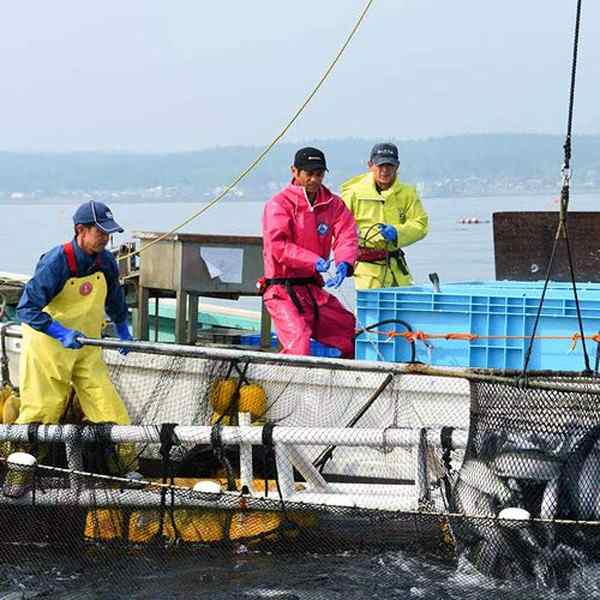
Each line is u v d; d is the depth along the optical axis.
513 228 28.81
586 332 21.81
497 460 16.78
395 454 20.08
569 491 16.41
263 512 18.38
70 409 21.48
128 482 18.92
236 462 20.66
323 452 20.41
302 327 22.70
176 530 18.75
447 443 18.03
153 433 19.17
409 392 20.45
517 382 16.62
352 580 17.48
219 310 34.81
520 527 16.42
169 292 29.59
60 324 20.11
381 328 23.28
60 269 20.02
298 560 18.23
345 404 20.94
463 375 17.19
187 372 21.81
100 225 19.92
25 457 19.30
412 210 27.55
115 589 17.89
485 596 16.66
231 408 21.23
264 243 23.16
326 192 23.16
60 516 19.22
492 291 24.03
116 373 22.53
